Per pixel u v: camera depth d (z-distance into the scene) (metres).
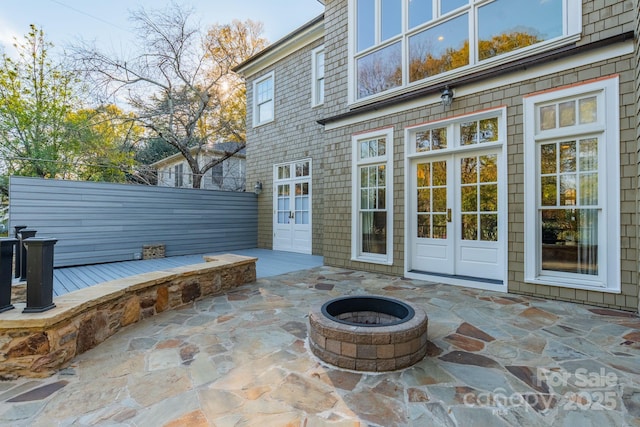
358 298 2.87
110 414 1.70
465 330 2.86
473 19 4.42
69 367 2.23
